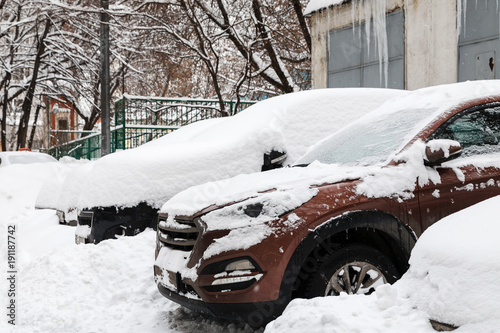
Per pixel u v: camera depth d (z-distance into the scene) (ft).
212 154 20.65
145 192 20.44
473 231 8.49
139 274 18.15
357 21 47.50
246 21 72.59
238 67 89.15
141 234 20.08
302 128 20.72
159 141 29.19
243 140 20.81
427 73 40.81
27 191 44.27
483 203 9.69
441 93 15.64
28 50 98.17
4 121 96.73
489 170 13.69
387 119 15.99
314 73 53.01
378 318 8.54
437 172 13.33
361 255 12.62
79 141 87.61
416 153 13.41
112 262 18.76
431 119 14.16
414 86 41.93
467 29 37.83
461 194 13.32
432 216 13.07
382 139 14.88
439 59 39.86
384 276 12.83
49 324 15.94
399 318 8.36
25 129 95.20
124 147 55.72
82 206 21.01
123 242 19.61
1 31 89.71
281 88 68.44
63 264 19.33
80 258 19.44
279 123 20.68
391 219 12.73
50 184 31.53
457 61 38.55
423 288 8.46
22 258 23.81
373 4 45.19
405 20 42.63
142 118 57.16
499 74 35.68
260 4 70.69
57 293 18.02
